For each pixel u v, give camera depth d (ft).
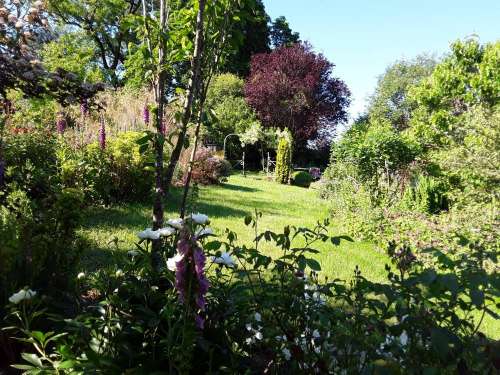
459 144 31.30
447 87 41.88
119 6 79.30
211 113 11.32
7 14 10.46
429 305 6.50
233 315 7.72
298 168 104.37
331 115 109.81
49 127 34.09
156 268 8.20
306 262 7.41
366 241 26.23
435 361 5.93
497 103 37.24
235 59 120.67
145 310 6.95
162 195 10.30
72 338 6.64
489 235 21.79
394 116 134.00
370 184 38.01
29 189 12.25
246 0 11.21
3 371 7.72
